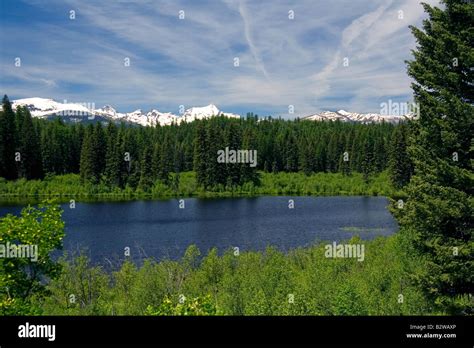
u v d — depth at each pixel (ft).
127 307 56.90
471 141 56.49
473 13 55.83
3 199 232.32
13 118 259.19
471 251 55.57
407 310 52.19
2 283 36.86
